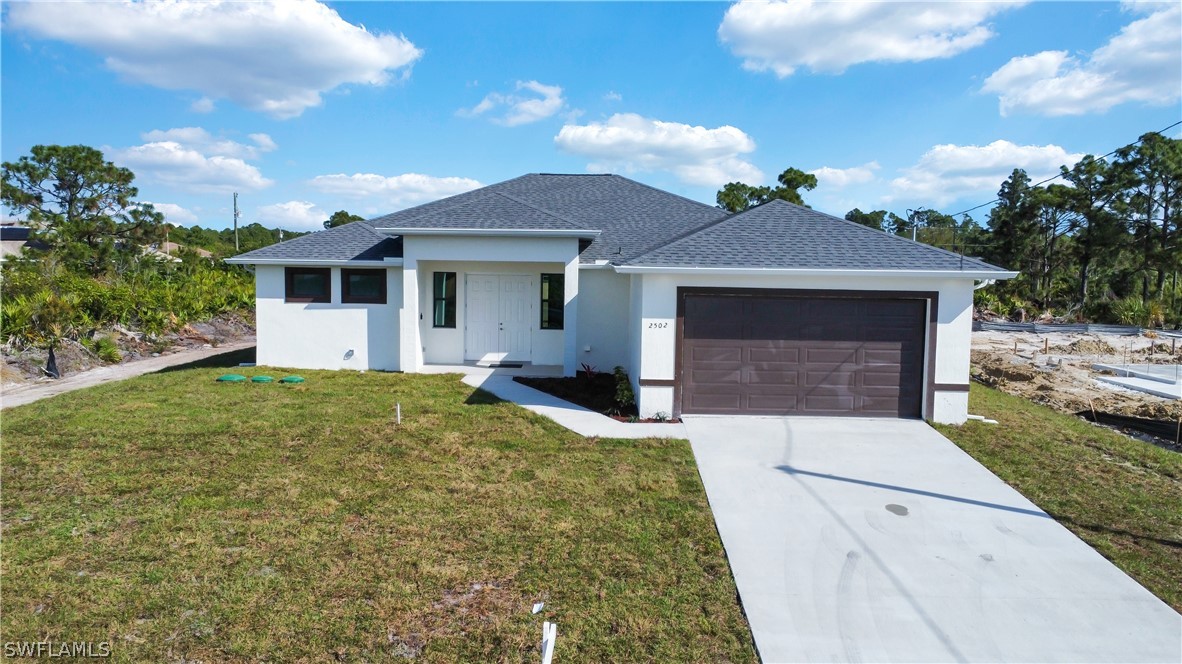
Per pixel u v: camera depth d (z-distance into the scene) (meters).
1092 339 27.34
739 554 5.95
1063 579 5.62
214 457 8.27
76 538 5.91
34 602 4.88
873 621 4.91
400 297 15.13
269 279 15.19
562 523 6.48
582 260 14.67
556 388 13.16
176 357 18.36
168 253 49.28
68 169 38.34
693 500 7.24
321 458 8.33
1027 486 7.88
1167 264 41.75
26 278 21.59
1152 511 7.14
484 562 5.64
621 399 11.58
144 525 6.21
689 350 11.08
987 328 32.97
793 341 11.08
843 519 6.81
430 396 12.16
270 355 15.32
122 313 19.95
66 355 15.88
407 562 5.59
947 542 6.30
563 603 5.04
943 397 10.89
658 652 4.48
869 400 11.12
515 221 14.14
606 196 19.08
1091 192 44.72
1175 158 40.12
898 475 8.23
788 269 10.45
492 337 16.02
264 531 6.12
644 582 5.39
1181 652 4.61
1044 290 47.84
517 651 4.43
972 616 5.01
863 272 10.38
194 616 4.74
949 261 10.73
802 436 9.93
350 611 4.84
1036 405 13.16
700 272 10.60
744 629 4.77
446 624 4.73
